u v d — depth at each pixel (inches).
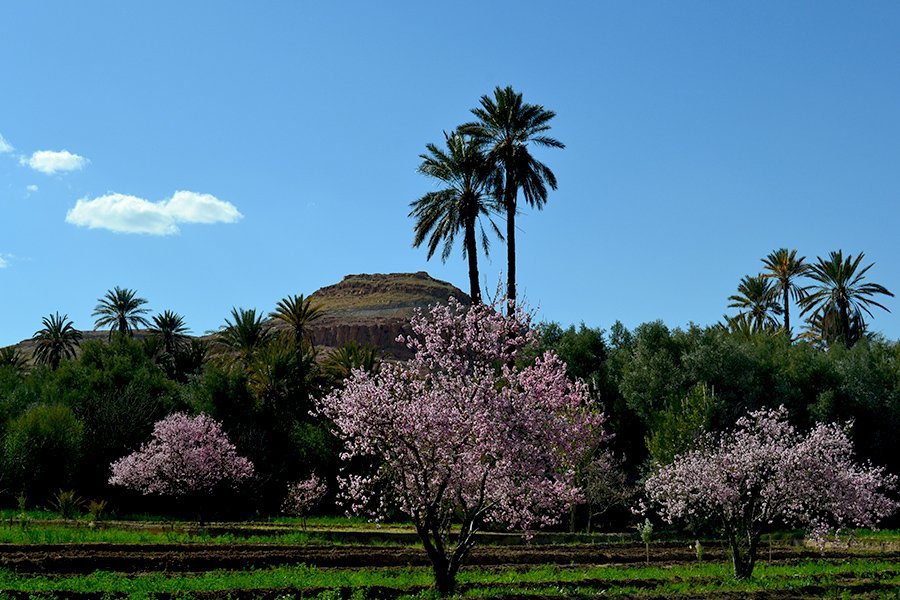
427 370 800.3
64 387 2276.1
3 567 800.9
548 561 1146.0
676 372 2060.8
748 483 926.4
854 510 924.6
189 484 1461.6
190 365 2955.2
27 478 1818.4
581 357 2261.3
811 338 2534.5
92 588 705.0
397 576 878.4
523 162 1765.5
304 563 937.5
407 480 764.0
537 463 725.9
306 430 2058.3
